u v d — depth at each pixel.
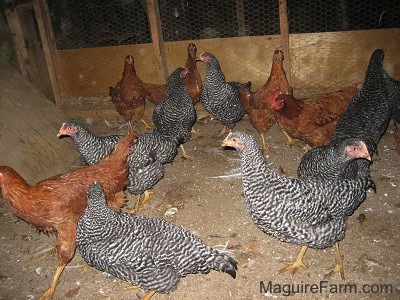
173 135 1.25
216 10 2.02
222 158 1.37
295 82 1.61
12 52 1.60
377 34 1.47
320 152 0.98
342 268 0.92
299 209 0.84
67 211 0.92
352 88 1.30
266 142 1.44
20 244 1.08
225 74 1.65
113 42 1.84
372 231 1.02
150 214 1.15
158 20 1.53
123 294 0.92
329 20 1.91
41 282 0.97
